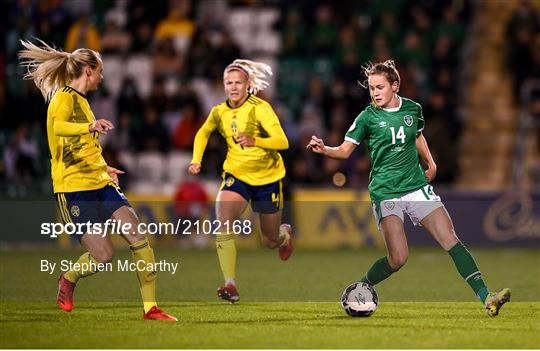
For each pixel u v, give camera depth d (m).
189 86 72.38
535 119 71.12
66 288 31.81
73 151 29.67
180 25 80.25
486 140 75.94
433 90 73.19
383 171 30.58
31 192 65.81
